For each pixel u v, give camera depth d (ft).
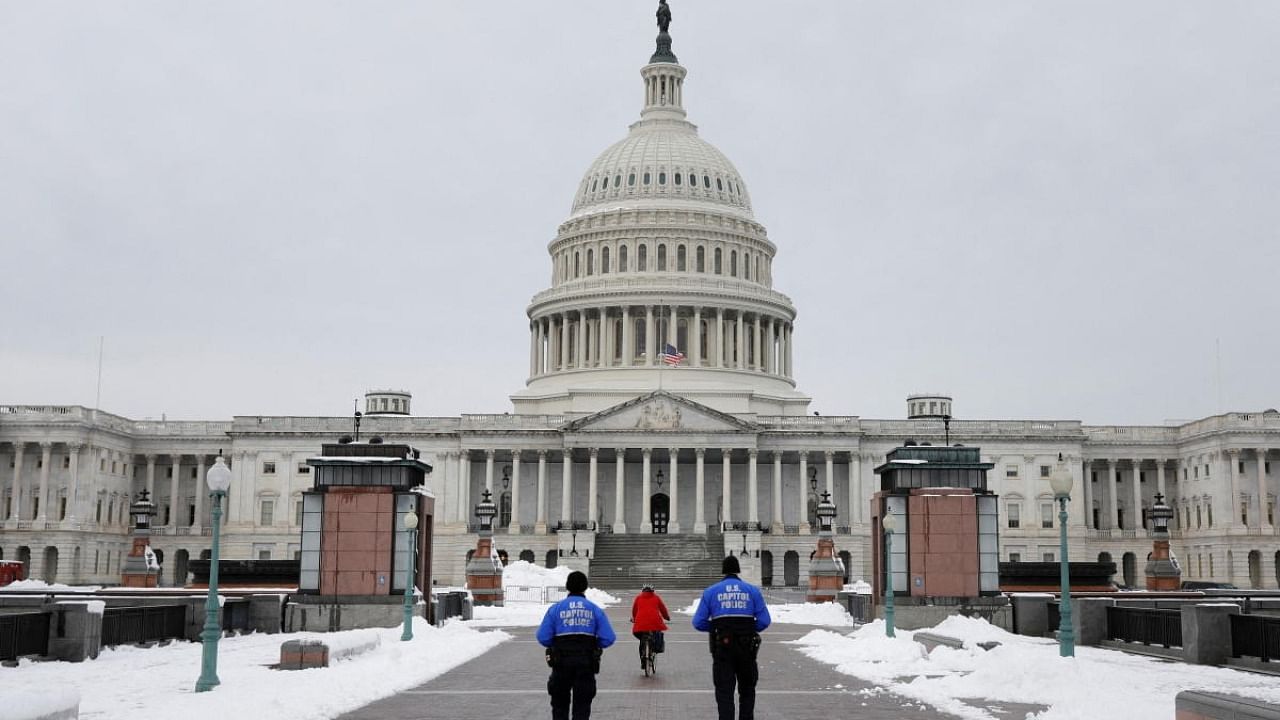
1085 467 492.54
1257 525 452.76
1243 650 127.24
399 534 174.70
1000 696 101.35
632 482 496.23
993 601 177.37
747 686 76.69
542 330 561.43
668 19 601.21
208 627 102.12
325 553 174.60
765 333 557.33
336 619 172.76
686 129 588.09
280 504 489.67
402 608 172.35
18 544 453.17
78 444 459.32
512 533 467.93
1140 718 87.20
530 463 497.05
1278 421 453.99
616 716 91.30
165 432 499.51
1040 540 482.28
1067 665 106.11
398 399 550.36
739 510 492.13
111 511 481.87
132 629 145.38
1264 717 56.29
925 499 180.14
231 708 87.51
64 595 177.68
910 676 118.21
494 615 231.30
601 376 528.63
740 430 470.80
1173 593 202.59
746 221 562.66
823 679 116.57
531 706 96.48
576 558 420.36
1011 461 488.44
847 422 479.82
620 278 540.52
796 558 471.62
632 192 560.61
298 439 491.31
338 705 94.02
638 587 408.46
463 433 481.05
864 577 465.88
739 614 76.38
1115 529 489.26
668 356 495.00
